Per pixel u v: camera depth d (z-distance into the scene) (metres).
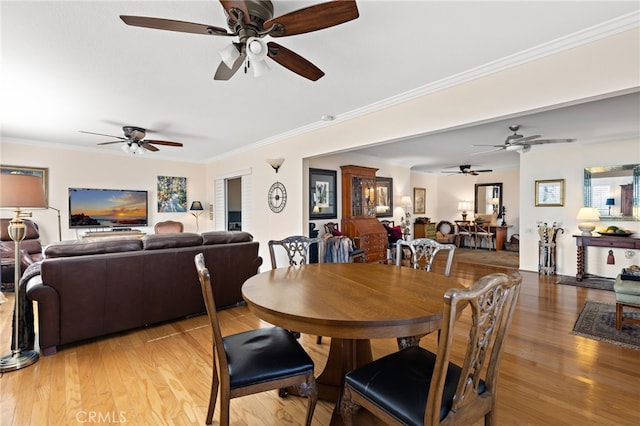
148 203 6.25
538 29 1.92
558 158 5.41
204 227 7.04
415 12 1.74
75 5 1.67
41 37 1.99
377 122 3.32
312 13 1.41
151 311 2.97
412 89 2.87
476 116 2.52
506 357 2.42
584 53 1.99
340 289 1.76
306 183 4.44
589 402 1.88
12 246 4.46
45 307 2.43
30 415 1.75
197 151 6.00
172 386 2.05
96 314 2.66
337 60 2.32
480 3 1.67
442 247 2.50
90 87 2.81
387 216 7.07
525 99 2.24
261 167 5.23
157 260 2.98
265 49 1.63
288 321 1.39
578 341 2.71
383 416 1.23
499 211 8.52
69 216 5.30
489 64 2.36
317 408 1.86
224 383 1.40
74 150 5.36
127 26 1.87
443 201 9.69
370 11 1.73
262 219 5.22
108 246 2.77
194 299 3.25
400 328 1.31
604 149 4.98
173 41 2.05
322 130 4.02
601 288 4.45
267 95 3.04
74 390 1.99
